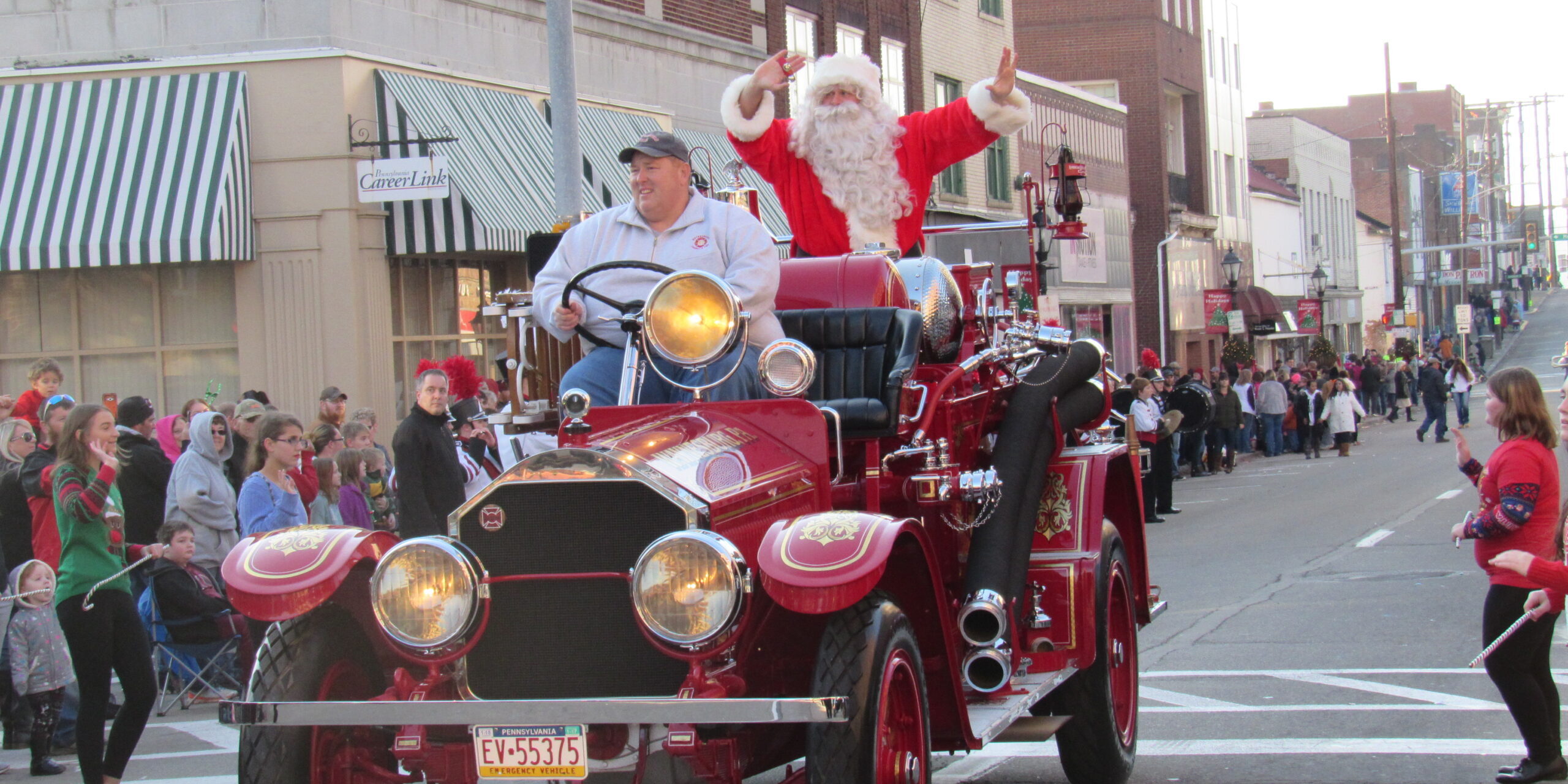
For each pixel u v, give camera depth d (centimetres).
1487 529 654
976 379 629
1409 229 8912
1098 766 652
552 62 1252
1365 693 856
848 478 537
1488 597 663
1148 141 4334
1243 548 1631
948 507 586
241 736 471
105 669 688
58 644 810
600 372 555
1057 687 643
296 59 1512
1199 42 4728
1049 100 3544
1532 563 603
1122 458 725
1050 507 653
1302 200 6081
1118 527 748
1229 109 5084
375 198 1487
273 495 913
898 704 469
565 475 451
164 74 1524
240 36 1543
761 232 573
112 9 1561
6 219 1452
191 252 1439
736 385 541
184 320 1548
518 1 1802
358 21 1568
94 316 1560
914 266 632
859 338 573
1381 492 2233
